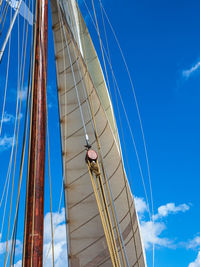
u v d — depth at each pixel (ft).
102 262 36.14
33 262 14.90
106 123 40.86
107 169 39.32
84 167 39.14
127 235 37.86
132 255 37.50
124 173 38.78
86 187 38.45
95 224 37.22
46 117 19.99
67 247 37.06
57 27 44.45
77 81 42.50
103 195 21.76
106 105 45.83
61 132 41.39
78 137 40.73
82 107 41.65
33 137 18.65
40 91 20.54
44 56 22.31
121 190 39.34
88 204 37.99
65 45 43.98
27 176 17.44
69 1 45.27
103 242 36.63
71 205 38.22
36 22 23.45
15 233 18.31
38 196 16.80
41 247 15.47
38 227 15.87
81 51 44.96
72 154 40.09
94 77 47.01
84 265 36.29
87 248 36.65
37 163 17.84
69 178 39.17
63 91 42.88
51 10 44.93
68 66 43.42
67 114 41.96
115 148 40.73
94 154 22.22
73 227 37.65
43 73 21.47
